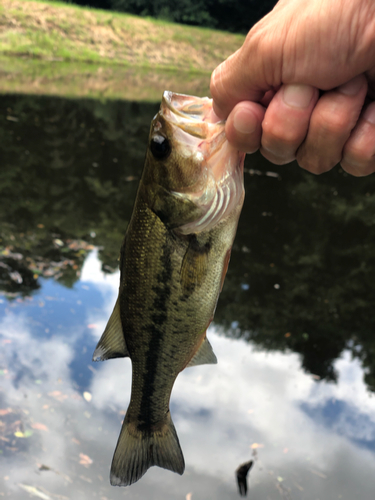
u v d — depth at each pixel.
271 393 0.86
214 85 0.28
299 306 1.22
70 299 1.05
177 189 0.31
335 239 1.70
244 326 1.10
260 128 0.27
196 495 0.63
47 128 2.54
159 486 0.64
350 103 0.24
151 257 0.33
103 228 1.51
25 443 0.67
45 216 1.54
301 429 0.78
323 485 0.67
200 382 0.87
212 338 1.03
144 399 0.38
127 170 2.11
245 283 1.31
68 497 0.59
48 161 2.08
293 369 0.95
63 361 0.85
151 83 4.46
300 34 0.23
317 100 0.25
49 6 5.14
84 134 2.55
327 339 1.09
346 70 0.23
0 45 4.58
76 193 1.79
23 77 3.73
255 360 0.96
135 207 0.34
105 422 0.72
